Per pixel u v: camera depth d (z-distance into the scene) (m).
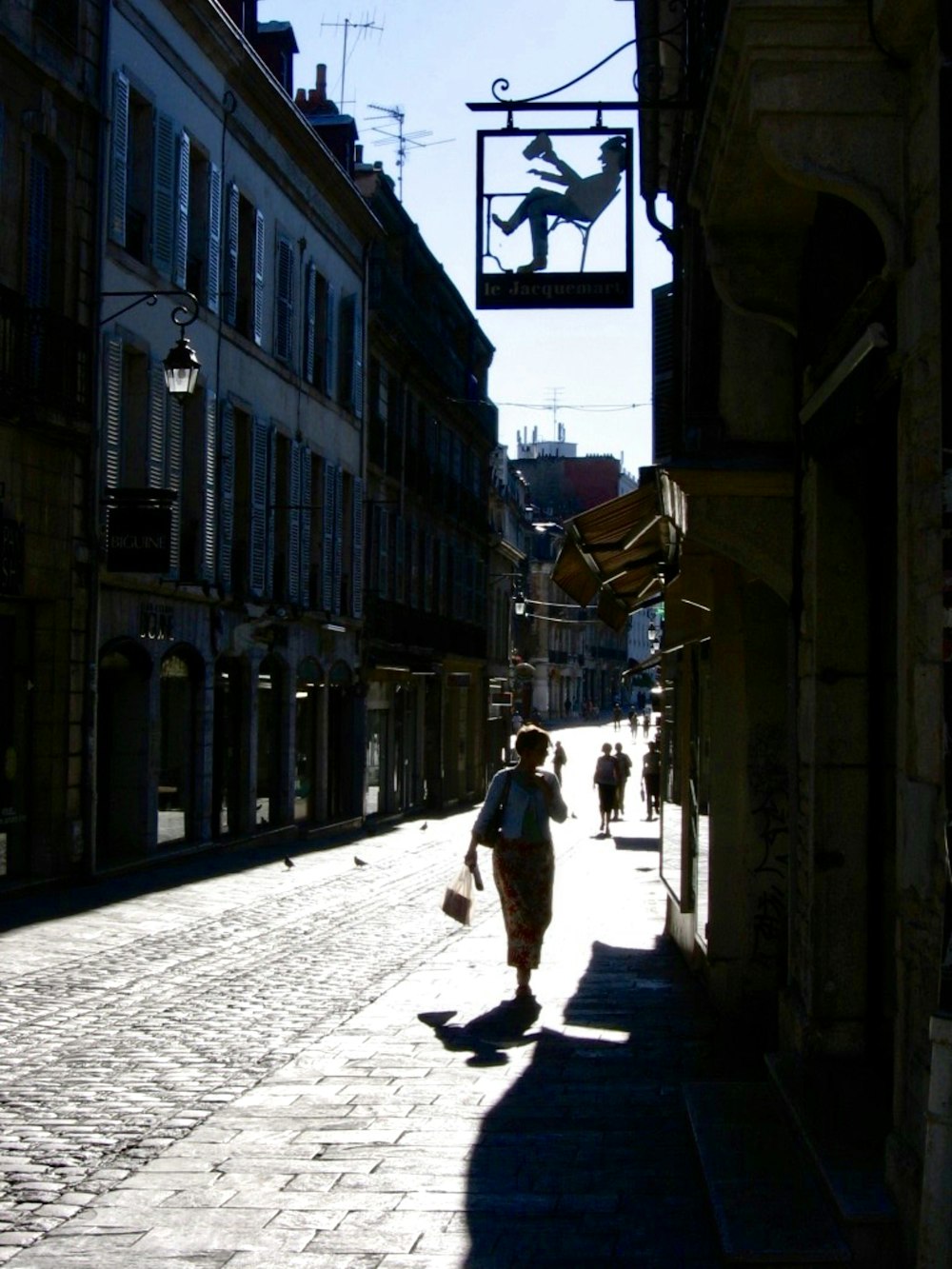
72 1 19.38
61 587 19.16
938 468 4.75
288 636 29.91
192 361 19.70
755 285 7.57
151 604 22.42
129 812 22.17
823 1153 5.88
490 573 57.03
